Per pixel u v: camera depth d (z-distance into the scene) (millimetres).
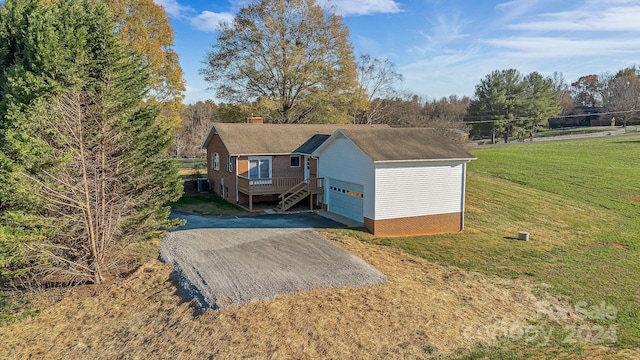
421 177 19594
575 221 23391
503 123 63781
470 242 18750
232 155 24688
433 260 15969
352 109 48812
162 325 10469
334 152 22672
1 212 12430
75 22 13766
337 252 15641
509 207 25312
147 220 14805
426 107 86062
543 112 67562
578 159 40281
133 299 11977
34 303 12109
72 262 12742
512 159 40625
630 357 9617
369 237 18266
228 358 9000
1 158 10969
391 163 18797
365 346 9555
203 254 14953
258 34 37625
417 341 9891
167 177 15547
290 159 26969
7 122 12516
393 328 10383
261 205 25469
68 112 12602
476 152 46625
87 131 13211
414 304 11703
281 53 38219
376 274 13508
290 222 20500
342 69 40000
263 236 17625
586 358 9523
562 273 15547
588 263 16797
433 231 20078
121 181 14453
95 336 10359
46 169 11820
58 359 9516
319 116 40594
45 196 11984
